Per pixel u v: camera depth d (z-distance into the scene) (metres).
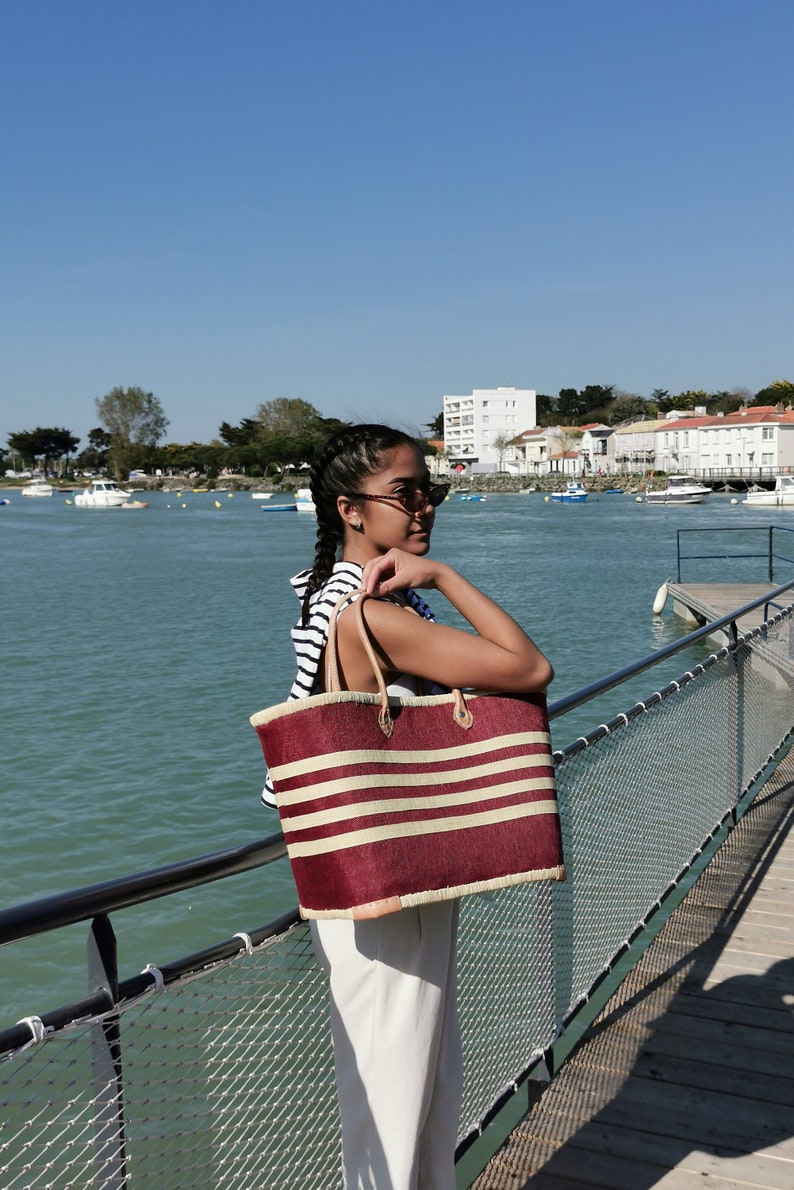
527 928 2.68
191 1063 1.57
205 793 10.34
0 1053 1.27
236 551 52.81
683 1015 3.37
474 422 175.75
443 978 1.63
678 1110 2.83
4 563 47.06
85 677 17.41
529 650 1.52
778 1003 3.44
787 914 4.16
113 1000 1.42
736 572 33.78
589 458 144.25
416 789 1.42
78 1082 1.41
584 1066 3.06
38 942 6.85
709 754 4.63
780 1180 2.54
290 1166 1.80
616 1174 2.57
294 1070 1.81
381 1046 1.58
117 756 11.88
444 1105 1.71
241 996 1.67
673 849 4.08
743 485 112.06
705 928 4.05
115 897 1.41
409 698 1.46
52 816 9.70
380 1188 1.59
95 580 37.75
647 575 33.84
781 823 5.28
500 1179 2.55
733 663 5.09
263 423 179.50
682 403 167.62
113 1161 1.44
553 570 36.56
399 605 1.67
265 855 1.71
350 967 1.59
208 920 7.23
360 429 1.69
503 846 1.46
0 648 21.02
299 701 1.37
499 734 1.52
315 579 1.72
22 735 13.09
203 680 16.88
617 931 3.43
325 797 1.36
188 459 184.25
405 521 1.68
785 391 153.25
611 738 3.34
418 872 1.37
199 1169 1.59
